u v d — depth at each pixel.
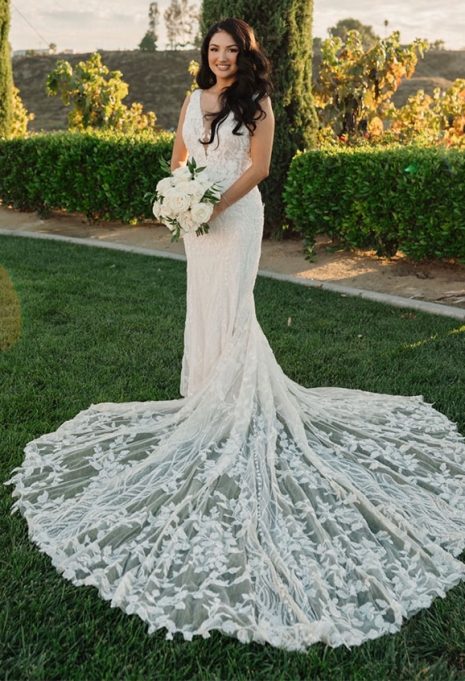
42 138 10.09
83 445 3.44
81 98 12.96
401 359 4.84
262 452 3.11
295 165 7.80
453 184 6.59
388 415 3.85
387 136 9.97
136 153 9.22
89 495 3.03
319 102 10.31
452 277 7.00
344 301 6.34
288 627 2.31
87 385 4.27
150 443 3.40
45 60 48.19
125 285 6.73
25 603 2.40
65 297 6.23
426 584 2.55
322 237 8.70
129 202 9.55
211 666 2.18
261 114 3.13
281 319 5.75
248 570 2.53
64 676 2.11
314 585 2.49
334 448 3.33
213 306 3.33
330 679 2.14
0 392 4.14
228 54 3.09
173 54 46.69
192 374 3.54
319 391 4.09
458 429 3.84
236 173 3.22
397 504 2.97
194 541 2.66
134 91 41.59
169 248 8.75
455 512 2.98
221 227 3.23
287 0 7.76
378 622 2.36
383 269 7.39
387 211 7.17
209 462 3.05
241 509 2.80
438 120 10.27
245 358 3.32
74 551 2.68
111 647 2.21
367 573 2.56
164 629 2.33
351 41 10.16
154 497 2.93
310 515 2.80
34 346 4.93
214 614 2.34
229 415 3.23
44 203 10.41
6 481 3.20
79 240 9.03
